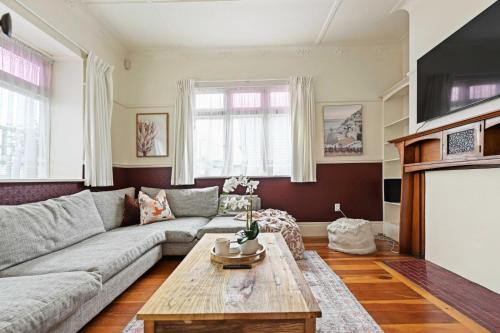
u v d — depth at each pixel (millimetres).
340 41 4219
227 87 4387
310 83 4281
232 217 3645
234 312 1100
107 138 3658
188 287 1337
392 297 2150
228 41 4160
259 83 4367
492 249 2152
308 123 4262
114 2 3174
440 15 2713
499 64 2010
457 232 2529
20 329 1106
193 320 1092
